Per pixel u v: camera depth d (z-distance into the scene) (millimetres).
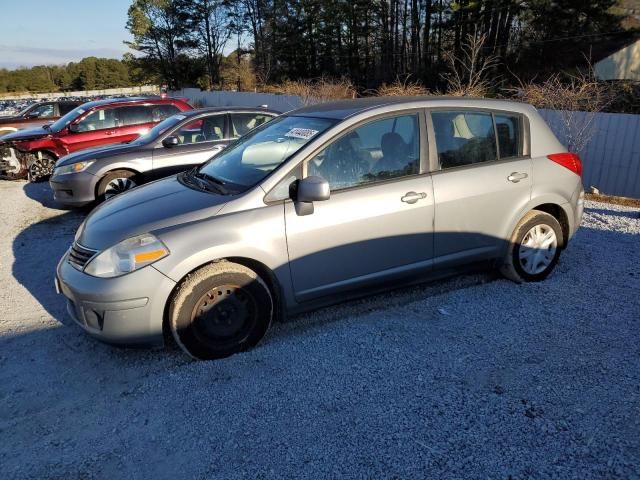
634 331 3775
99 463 2648
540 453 2580
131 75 67875
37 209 8609
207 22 61062
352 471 2506
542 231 4656
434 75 32719
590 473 2441
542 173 4551
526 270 4641
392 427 2811
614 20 29938
